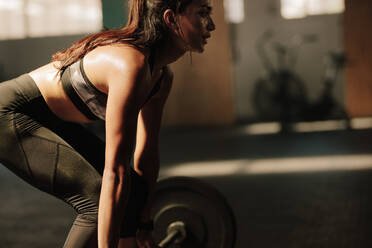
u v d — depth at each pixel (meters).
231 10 8.89
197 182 1.98
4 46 9.14
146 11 1.40
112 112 1.27
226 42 8.12
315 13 8.63
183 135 7.30
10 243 2.73
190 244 2.00
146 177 1.76
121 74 1.29
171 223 2.00
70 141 1.47
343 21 7.91
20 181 4.73
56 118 1.46
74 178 1.38
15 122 1.41
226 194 3.60
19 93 1.44
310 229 2.71
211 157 5.23
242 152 5.48
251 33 8.90
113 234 1.26
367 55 7.88
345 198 3.31
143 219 1.76
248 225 2.84
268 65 8.53
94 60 1.35
